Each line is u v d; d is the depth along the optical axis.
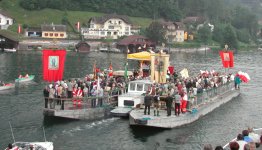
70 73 65.12
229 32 183.62
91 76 41.59
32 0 189.88
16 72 64.88
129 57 39.69
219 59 114.19
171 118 28.16
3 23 161.75
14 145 22.42
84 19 196.62
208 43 192.25
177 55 134.00
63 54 31.42
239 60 115.19
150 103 28.55
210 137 27.39
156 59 30.05
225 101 40.47
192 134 27.91
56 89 31.34
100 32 167.75
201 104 34.47
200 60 108.56
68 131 28.02
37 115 33.12
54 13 194.12
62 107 30.11
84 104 32.84
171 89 30.38
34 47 132.25
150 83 33.62
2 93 44.34
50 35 153.75
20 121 30.89
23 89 47.66
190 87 34.69
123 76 42.16
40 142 23.50
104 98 33.41
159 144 25.50
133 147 24.83
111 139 26.34
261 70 82.69
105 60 96.31
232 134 28.41
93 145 25.05
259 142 18.14
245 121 32.72
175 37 189.00
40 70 68.94
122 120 31.45
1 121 30.86
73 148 24.38
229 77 47.03
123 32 174.62
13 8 187.62
